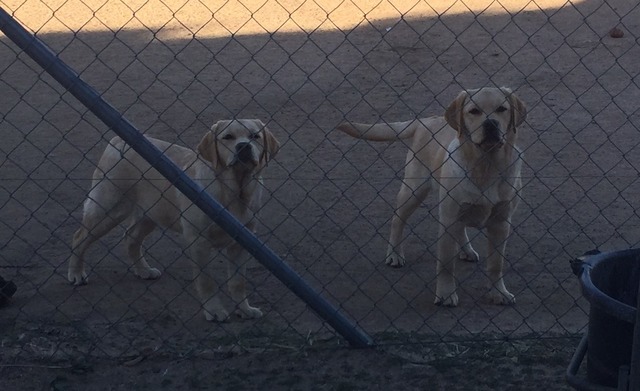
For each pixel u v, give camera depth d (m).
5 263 4.77
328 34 8.69
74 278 4.59
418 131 4.69
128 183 4.48
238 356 4.03
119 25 9.10
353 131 4.72
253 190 4.28
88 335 4.17
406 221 5.00
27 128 6.40
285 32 8.75
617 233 5.02
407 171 4.71
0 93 7.02
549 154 5.92
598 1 9.68
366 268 4.77
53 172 5.75
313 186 5.58
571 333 4.18
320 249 4.94
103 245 4.96
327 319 4.00
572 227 5.10
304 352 4.04
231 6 9.84
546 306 4.43
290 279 3.93
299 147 5.95
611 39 8.33
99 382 3.91
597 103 6.73
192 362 4.00
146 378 3.93
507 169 4.33
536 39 8.40
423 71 7.39
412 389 3.87
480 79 7.31
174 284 4.62
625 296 3.55
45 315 4.32
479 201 4.32
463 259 4.85
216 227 4.24
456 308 4.43
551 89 6.93
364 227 5.16
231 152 4.17
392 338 4.12
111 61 7.93
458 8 9.54
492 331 4.22
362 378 3.91
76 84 3.70
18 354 4.03
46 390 3.87
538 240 4.96
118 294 4.52
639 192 5.44
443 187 4.37
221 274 4.66
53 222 5.17
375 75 7.46
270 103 6.85
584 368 3.96
